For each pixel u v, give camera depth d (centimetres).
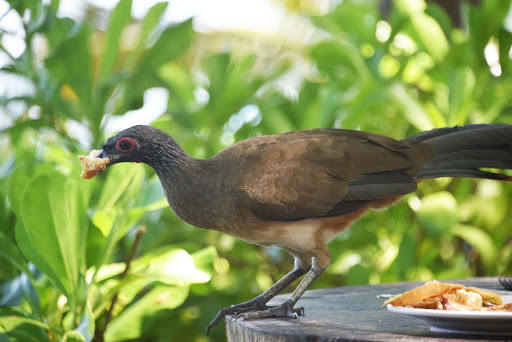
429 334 297
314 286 661
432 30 671
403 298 309
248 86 712
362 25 713
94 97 609
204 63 708
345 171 396
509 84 637
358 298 436
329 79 728
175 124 675
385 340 282
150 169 618
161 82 667
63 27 603
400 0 668
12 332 421
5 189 484
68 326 436
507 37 647
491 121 627
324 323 338
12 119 654
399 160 405
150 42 642
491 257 593
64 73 598
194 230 639
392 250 632
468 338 287
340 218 405
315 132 425
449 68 632
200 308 611
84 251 447
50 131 648
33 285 439
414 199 606
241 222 392
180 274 412
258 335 321
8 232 455
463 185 630
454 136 415
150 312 457
